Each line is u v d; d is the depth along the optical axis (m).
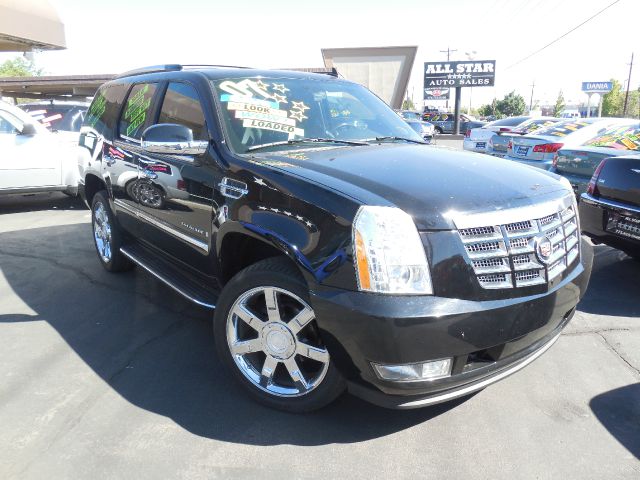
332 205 2.45
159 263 4.11
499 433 2.71
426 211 2.38
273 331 2.76
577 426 2.76
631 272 5.12
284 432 2.71
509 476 2.41
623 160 4.50
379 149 3.31
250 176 2.85
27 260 5.61
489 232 2.42
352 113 3.93
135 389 3.10
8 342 3.70
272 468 2.45
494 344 2.39
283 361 2.77
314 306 2.43
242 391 3.07
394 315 2.24
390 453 2.56
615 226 4.54
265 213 2.71
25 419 2.80
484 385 2.48
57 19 13.78
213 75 3.60
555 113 77.38
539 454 2.55
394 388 2.33
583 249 3.06
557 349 3.60
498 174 2.86
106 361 3.44
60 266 5.39
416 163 2.95
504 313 2.39
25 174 7.80
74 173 8.27
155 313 4.21
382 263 2.29
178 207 3.50
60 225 7.27
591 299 4.47
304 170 2.76
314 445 2.61
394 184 2.57
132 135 4.23
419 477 2.40
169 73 3.97
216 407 2.92
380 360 2.29
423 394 2.38
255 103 3.50
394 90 28.38
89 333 3.85
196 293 3.47
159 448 2.58
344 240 2.37
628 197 4.42
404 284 2.29
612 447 2.60
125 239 4.77
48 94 18.14
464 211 2.41
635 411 2.89
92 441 2.63
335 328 2.37
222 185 3.03
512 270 2.46
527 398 3.02
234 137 3.22
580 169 6.46
